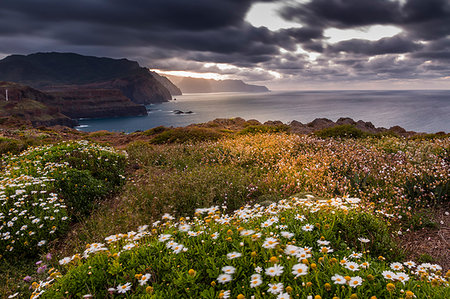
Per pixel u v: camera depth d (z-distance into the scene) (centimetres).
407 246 459
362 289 230
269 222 340
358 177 717
